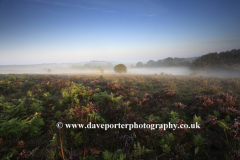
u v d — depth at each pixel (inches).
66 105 193.6
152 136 114.6
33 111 160.9
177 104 199.6
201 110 182.5
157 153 98.4
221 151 98.1
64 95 208.5
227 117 145.3
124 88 337.7
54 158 84.4
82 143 105.3
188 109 196.2
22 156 86.8
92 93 250.4
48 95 216.1
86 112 146.6
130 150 100.4
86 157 85.9
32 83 347.3
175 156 91.2
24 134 114.9
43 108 170.1
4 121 122.1
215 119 147.1
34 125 124.9
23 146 97.8
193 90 314.8
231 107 169.3
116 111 171.2
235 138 107.7
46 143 104.3
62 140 103.9
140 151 92.7
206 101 197.5
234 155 88.5
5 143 98.6
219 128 129.1
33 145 100.8
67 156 90.0
